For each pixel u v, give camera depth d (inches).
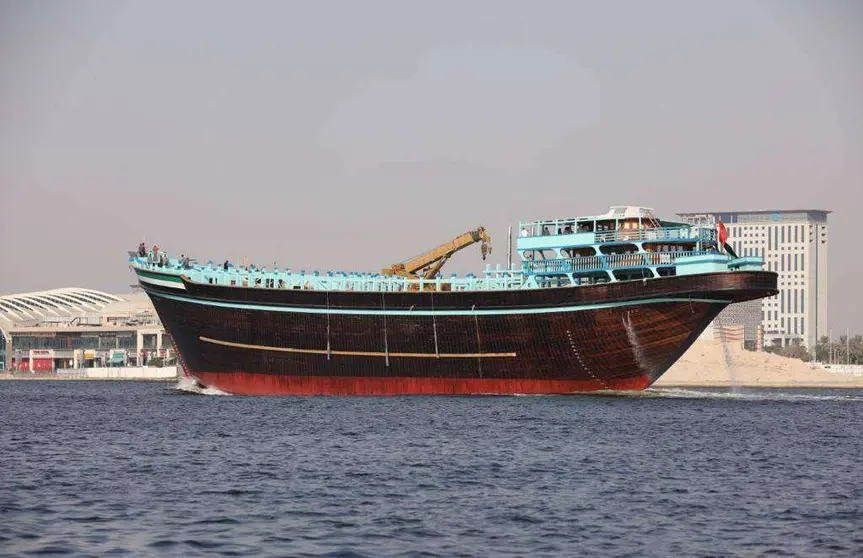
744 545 3240.7
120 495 3959.2
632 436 5777.6
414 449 5211.6
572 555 3117.6
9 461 4872.0
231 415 7121.1
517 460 4835.1
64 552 3117.6
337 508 3725.4
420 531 3385.8
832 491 4104.3
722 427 6382.9
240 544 3216.0
